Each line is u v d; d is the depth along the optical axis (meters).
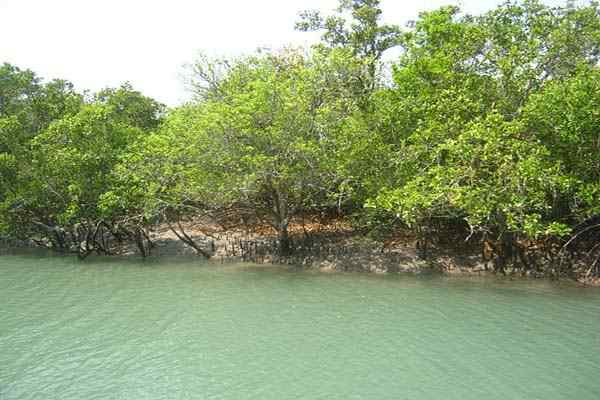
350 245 32.44
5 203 35.09
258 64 34.03
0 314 22.20
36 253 38.28
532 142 24.64
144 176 31.19
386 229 32.34
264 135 28.38
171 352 17.75
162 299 24.52
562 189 23.72
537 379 15.20
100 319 21.45
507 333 18.94
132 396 14.59
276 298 24.44
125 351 17.89
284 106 28.59
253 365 16.59
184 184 30.92
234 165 29.48
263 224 38.38
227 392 14.77
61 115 40.28
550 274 27.20
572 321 20.17
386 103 30.33
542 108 23.73
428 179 25.92
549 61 26.88
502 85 26.89
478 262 29.19
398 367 16.22
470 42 27.55
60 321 21.19
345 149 28.59
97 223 35.84
